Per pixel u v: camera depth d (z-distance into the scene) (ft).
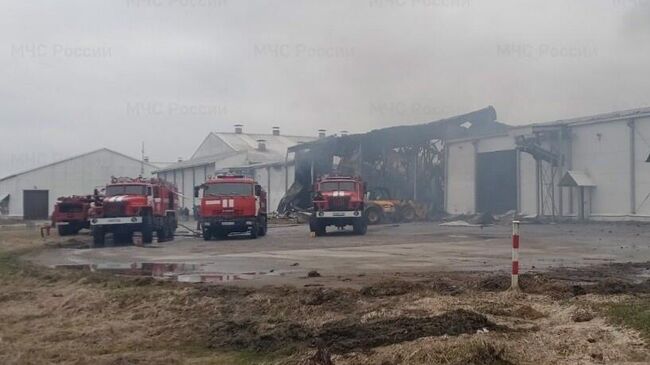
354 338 22.79
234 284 39.19
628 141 119.14
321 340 22.86
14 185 224.74
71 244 88.22
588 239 79.00
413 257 57.00
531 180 140.05
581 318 24.52
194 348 23.86
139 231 89.35
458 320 23.84
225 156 223.10
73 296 36.06
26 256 69.00
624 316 23.95
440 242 77.66
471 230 108.17
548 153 130.72
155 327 27.63
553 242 74.08
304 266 50.65
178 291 35.55
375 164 153.79
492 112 165.37
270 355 22.13
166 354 23.06
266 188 197.57
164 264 55.93
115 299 34.32
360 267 48.62
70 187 229.25
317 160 150.00
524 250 63.10
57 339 26.17
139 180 93.50
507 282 34.24
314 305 30.17
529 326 23.85
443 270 45.24
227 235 99.40
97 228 87.97
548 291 31.40
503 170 152.76
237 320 27.55
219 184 93.81
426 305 28.27
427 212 153.07
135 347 24.34
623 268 44.68
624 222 116.47
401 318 25.14
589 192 126.31
